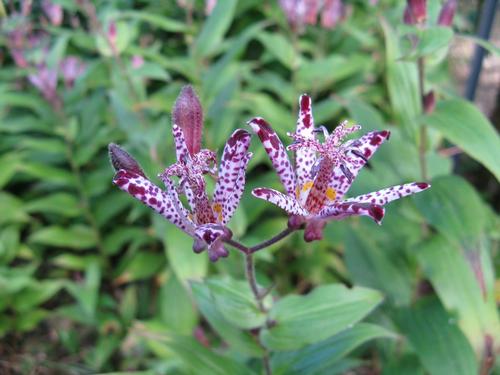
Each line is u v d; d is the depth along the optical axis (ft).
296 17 0.98
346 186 0.42
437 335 0.65
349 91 1.09
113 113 1.03
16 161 1.01
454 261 0.64
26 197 1.10
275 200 0.38
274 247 0.78
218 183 0.40
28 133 1.15
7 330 0.90
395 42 0.68
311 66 1.05
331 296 0.50
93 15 0.91
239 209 0.75
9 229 1.02
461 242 0.60
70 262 0.99
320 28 1.25
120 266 1.02
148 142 0.80
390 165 0.71
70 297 1.06
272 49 1.02
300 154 0.43
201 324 0.92
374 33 1.24
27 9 0.99
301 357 0.57
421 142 0.66
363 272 0.75
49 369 0.87
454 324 0.65
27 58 1.02
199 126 0.40
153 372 0.54
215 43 0.94
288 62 1.02
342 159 0.40
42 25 1.09
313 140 0.40
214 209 0.41
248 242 0.75
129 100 0.88
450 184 0.64
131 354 0.88
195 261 0.76
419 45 0.52
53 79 0.96
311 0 0.97
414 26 0.54
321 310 0.49
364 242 0.77
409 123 0.68
